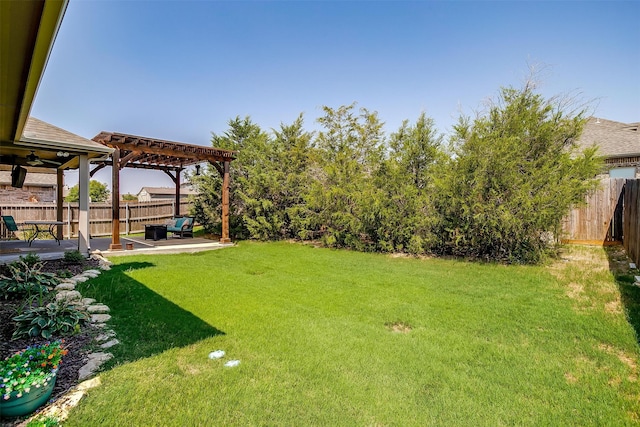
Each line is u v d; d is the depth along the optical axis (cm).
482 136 790
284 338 370
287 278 657
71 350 326
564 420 240
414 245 871
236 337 370
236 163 1263
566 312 448
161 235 1166
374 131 1423
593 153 712
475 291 557
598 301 486
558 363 321
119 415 234
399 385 281
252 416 237
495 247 795
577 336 378
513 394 271
